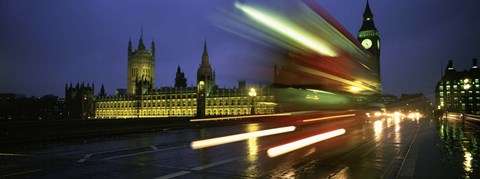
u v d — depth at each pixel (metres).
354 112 23.11
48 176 9.96
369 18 129.75
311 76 17.17
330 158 12.85
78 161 12.78
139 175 10.05
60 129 23.38
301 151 14.83
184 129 35.56
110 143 20.19
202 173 10.28
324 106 18.12
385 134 23.25
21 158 13.68
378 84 26.39
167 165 11.75
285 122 21.25
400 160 12.20
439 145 16.05
